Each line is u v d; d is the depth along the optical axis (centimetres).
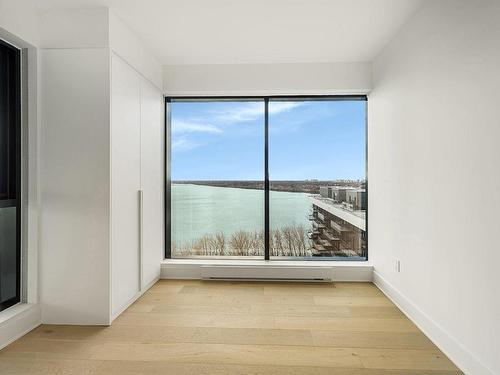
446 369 225
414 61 298
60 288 295
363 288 397
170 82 431
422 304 285
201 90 430
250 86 427
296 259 456
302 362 233
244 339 267
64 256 294
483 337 203
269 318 310
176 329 286
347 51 388
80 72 291
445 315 247
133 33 340
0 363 231
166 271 436
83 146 293
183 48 379
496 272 192
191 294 375
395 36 345
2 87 277
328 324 296
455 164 233
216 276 423
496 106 192
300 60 415
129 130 335
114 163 302
